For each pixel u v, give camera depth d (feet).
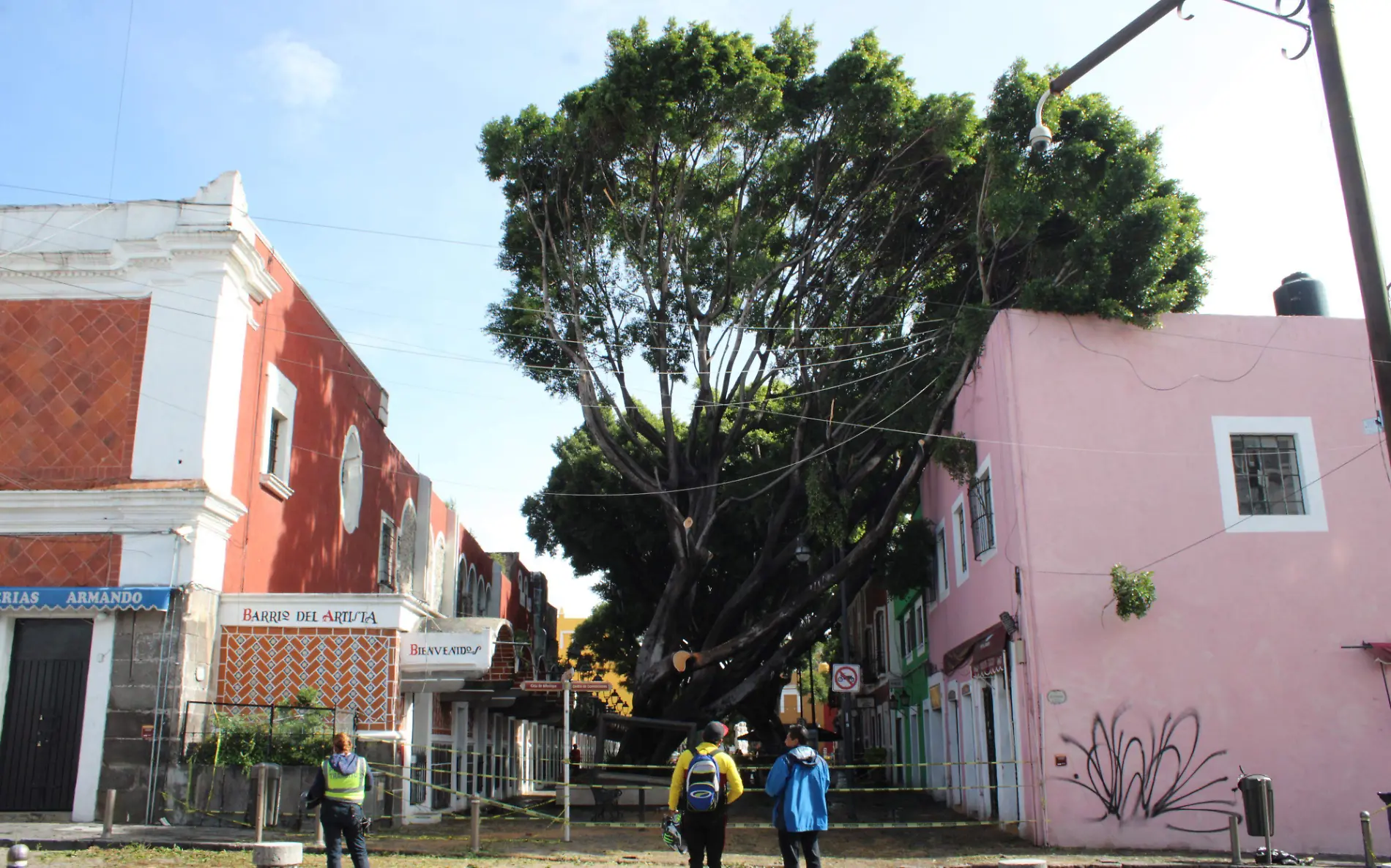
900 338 75.97
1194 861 43.98
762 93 67.46
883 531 69.97
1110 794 49.34
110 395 52.13
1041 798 49.32
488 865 40.45
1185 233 57.00
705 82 67.92
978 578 62.18
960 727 69.67
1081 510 52.95
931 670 84.38
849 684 72.54
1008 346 55.31
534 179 73.82
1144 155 58.03
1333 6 31.12
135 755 47.73
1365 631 51.80
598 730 62.80
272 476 59.06
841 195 74.54
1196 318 56.08
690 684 76.48
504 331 77.82
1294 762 49.93
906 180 73.46
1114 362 55.16
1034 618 51.39
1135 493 53.36
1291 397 55.01
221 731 48.57
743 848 48.88
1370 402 55.06
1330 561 52.75
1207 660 51.13
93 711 48.24
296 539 63.87
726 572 96.27
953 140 68.80
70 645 50.14
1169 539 52.75
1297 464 54.44
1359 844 48.98
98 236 54.29
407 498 90.43
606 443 72.02
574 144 70.90
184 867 35.94
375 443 81.15
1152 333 55.62
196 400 51.96
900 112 69.72
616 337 76.89
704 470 75.56
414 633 54.08
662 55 67.92
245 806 47.09
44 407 52.08
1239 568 52.47
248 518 56.54
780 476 77.61
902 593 82.23
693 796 30.30
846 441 72.23
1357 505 53.62
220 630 52.42
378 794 51.03
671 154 71.41
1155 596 51.06
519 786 94.48
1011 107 63.36
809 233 74.90
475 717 75.51
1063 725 50.14
